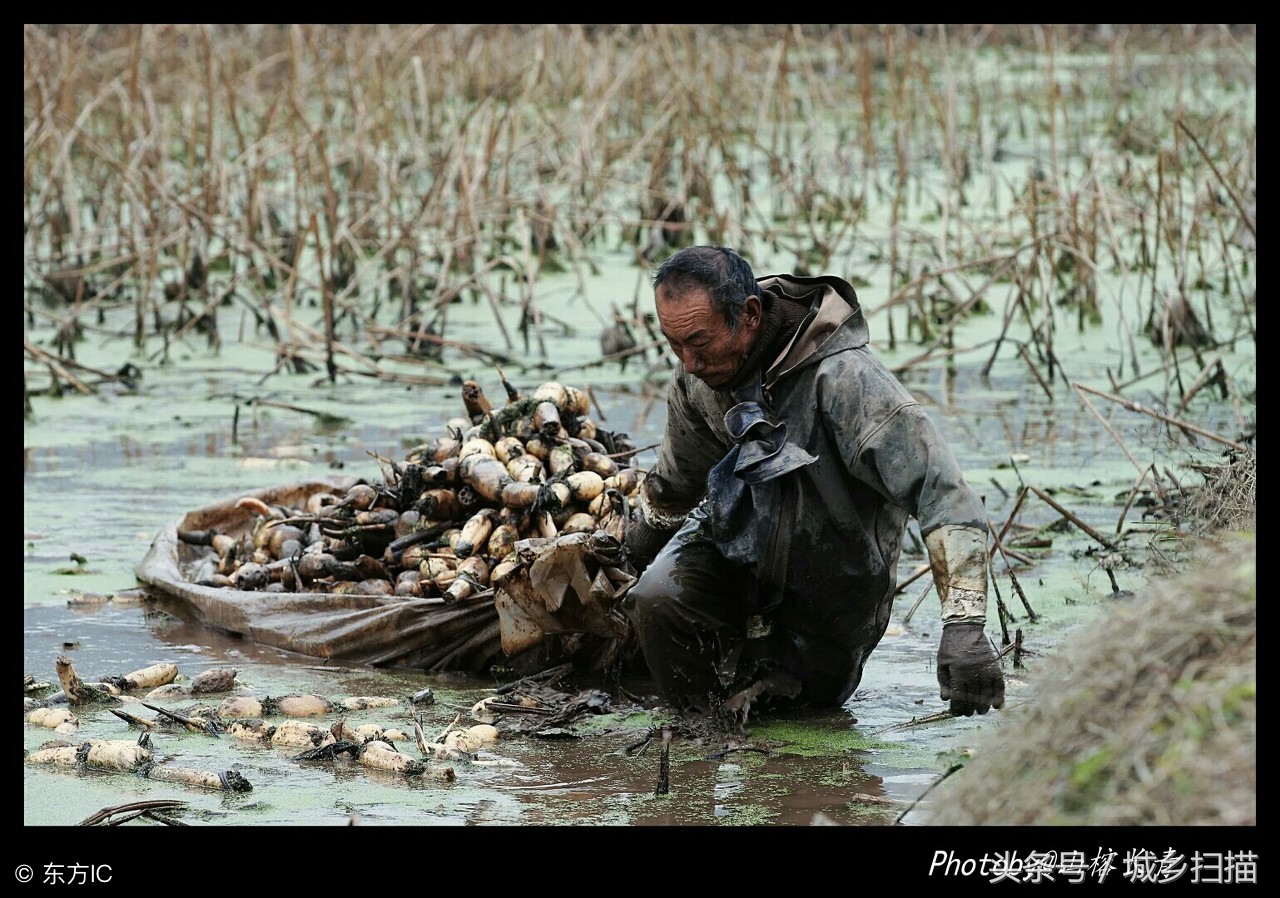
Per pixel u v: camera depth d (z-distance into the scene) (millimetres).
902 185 21047
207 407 14391
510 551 8055
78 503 10984
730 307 6270
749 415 6461
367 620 8023
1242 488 8406
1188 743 4023
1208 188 16094
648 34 23562
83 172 22266
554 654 7805
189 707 7289
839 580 6734
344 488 9812
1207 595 4359
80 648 8203
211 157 19438
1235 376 14281
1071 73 29078
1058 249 18078
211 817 6027
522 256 19891
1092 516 10172
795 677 7094
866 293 18328
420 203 19406
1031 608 8406
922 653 8109
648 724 7082
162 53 24297
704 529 6891
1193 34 29516
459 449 8547
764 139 25172
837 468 6566
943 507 6242
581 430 8734
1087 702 4379
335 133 23578
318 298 18953
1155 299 17156
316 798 6219
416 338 16828
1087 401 10164
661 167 21094
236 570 8984
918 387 14664
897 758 6566
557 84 25312
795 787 6254
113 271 19734
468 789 6312
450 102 24875
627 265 20297
